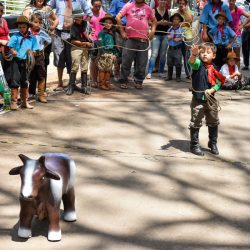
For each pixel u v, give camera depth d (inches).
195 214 236.4
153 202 246.5
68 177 212.7
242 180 277.0
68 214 223.9
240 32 533.6
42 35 404.8
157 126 365.1
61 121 368.2
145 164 293.4
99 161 295.0
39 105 406.0
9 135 334.3
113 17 486.3
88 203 242.8
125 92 464.8
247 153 318.7
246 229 224.7
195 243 211.0
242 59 677.9
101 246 206.5
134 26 460.4
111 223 225.1
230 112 402.6
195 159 304.5
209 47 301.3
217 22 492.4
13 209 235.5
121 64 490.9
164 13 527.8
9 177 268.7
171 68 522.3
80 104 415.2
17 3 738.8
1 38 399.5
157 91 474.3
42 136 335.3
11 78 383.6
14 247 203.6
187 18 520.4
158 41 532.1
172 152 314.7
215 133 314.2
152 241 211.3
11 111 384.8
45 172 196.4
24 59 386.6
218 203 248.5
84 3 454.6
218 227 225.1
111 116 384.5
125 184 265.4
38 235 212.7
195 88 303.9
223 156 312.0
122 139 335.6
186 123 374.0
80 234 215.0
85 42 438.6
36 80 418.6
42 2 430.0
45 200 202.4
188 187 265.0
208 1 497.4
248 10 650.8
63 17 448.8
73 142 326.3
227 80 484.4
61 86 467.2
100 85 469.7
